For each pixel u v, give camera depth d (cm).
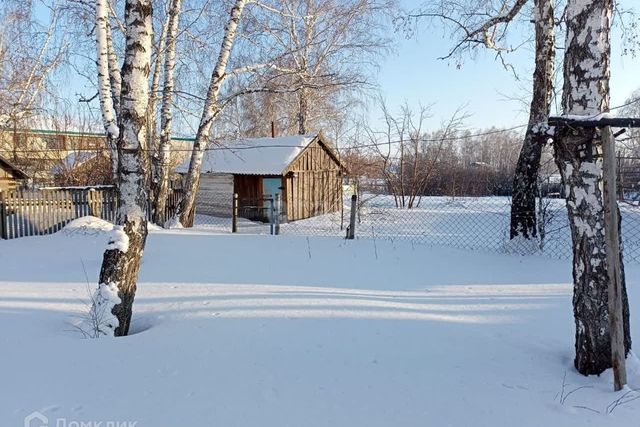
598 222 312
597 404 269
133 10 457
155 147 1647
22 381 298
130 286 431
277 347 362
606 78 312
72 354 346
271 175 1780
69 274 679
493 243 936
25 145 2175
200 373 312
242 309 466
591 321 310
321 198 1909
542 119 789
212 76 1402
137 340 380
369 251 852
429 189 2898
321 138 1873
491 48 1068
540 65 802
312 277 630
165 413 257
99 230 1194
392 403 271
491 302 493
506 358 341
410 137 2452
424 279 612
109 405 266
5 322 429
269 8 1575
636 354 338
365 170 2550
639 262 686
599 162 314
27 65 1736
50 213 1255
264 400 273
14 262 791
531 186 806
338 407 265
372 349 358
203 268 705
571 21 317
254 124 2648
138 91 454
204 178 2052
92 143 2384
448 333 396
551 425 246
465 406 267
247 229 1415
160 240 1038
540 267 680
